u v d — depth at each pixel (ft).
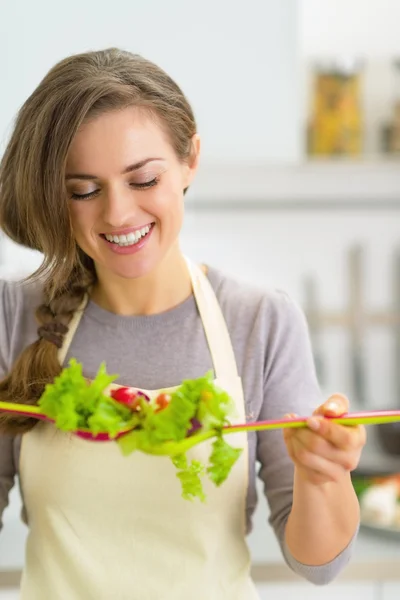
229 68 7.67
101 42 7.58
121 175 3.92
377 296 9.07
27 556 4.64
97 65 4.08
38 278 4.48
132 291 4.59
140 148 3.90
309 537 4.17
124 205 3.92
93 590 4.45
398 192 8.29
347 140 8.10
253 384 4.57
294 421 3.56
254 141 7.74
